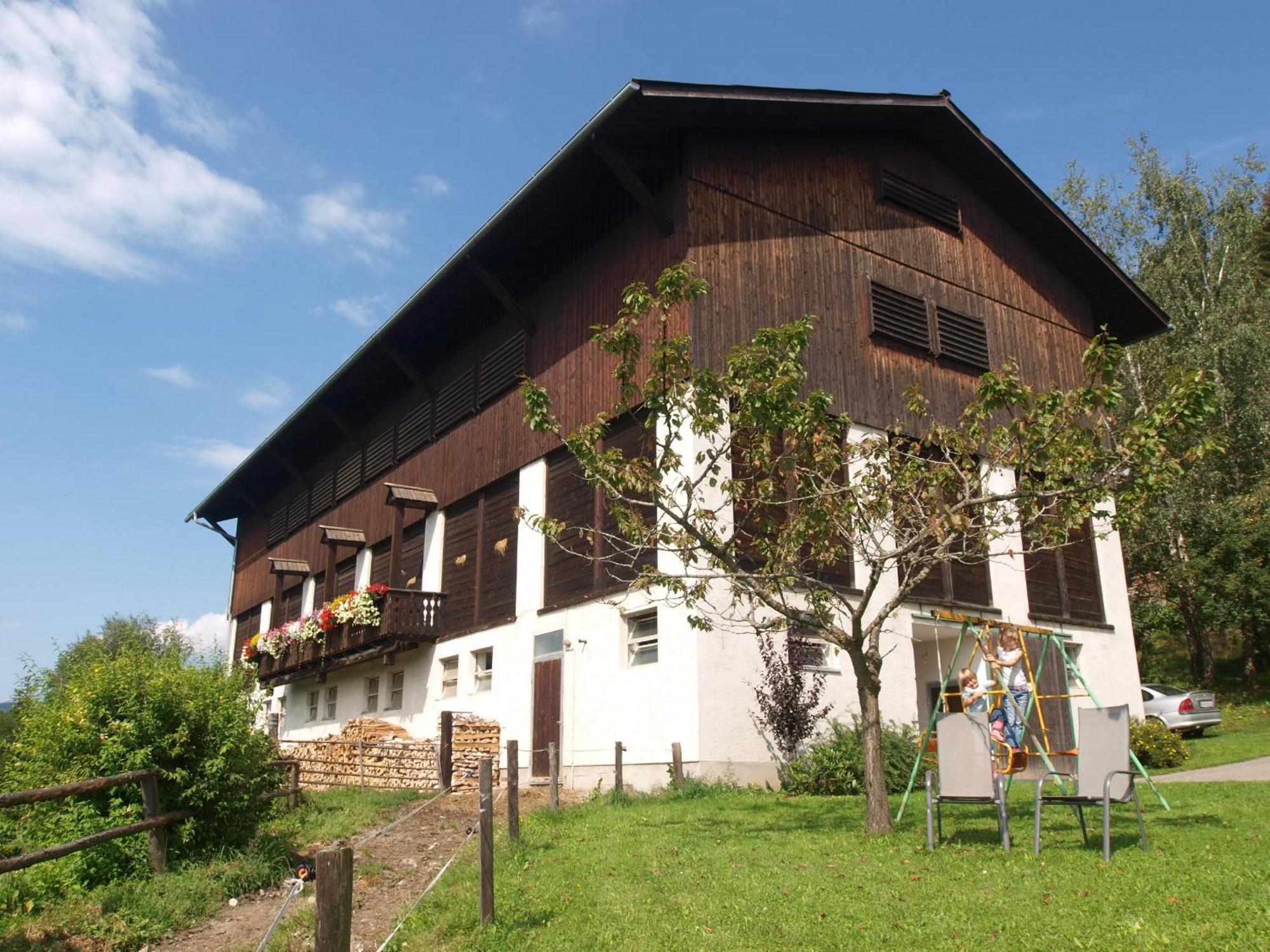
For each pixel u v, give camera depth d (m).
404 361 23.62
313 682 27.62
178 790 9.88
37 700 10.95
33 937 7.80
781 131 17.62
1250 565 25.73
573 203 18.23
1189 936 5.91
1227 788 12.01
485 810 7.50
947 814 11.08
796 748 14.45
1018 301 21.02
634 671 15.39
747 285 16.22
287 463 30.98
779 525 10.96
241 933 8.17
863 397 17.23
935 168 20.17
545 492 18.67
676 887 8.03
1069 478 10.16
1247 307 29.78
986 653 11.80
